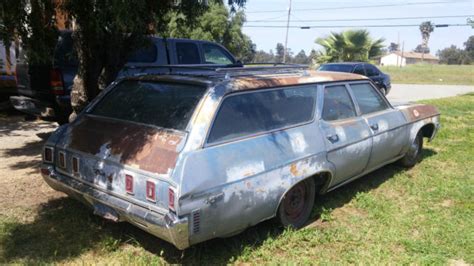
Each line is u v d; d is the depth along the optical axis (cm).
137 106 393
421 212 475
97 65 542
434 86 3067
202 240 327
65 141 401
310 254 378
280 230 414
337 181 464
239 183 337
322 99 449
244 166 343
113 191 347
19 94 795
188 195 305
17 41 442
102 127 389
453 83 3562
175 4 550
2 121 959
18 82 788
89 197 364
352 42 3694
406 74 4450
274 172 366
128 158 340
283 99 409
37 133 827
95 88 552
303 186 421
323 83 461
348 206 491
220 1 564
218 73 411
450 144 808
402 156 611
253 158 352
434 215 464
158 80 405
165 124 353
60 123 734
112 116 400
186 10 554
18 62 777
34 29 434
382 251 385
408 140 597
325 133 434
